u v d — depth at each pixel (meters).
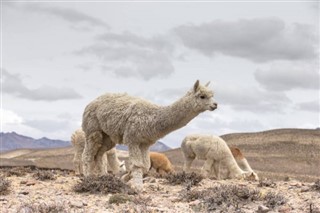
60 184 15.23
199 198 12.13
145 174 19.44
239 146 66.00
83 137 20.19
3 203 11.41
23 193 12.97
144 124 13.58
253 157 58.62
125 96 14.55
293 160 57.03
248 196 11.73
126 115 13.90
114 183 13.34
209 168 21.80
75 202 11.34
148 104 13.88
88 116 15.16
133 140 13.80
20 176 18.20
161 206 11.38
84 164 15.51
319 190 13.88
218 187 12.66
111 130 14.34
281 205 11.38
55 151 88.00
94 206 11.26
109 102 14.50
